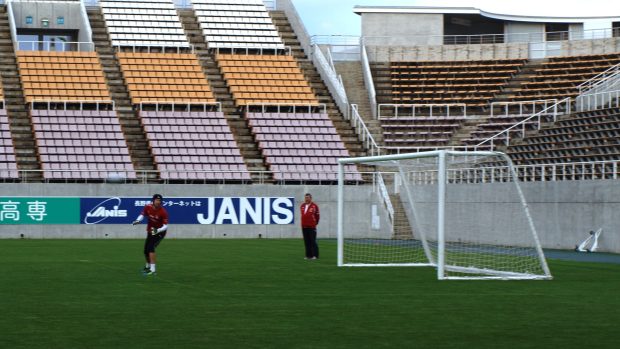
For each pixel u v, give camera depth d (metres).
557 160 42.69
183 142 49.59
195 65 55.84
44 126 48.94
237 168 48.75
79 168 46.84
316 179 48.28
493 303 16.78
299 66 57.88
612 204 34.31
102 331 13.13
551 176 40.62
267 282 20.84
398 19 61.28
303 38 60.12
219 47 58.31
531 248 36.69
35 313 15.06
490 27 64.88
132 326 13.63
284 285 20.14
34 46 55.59
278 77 56.09
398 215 46.41
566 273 24.16
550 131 46.53
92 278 21.56
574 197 36.16
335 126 52.94
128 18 59.44
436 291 18.97
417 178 46.44
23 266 25.17
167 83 54.03
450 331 13.27
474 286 20.23
